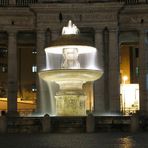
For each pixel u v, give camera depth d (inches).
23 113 1969.7
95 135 1141.1
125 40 2154.3
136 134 1166.3
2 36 2108.8
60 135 1150.3
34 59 2704.2
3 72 2792.8
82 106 1406.3
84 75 1315.2
